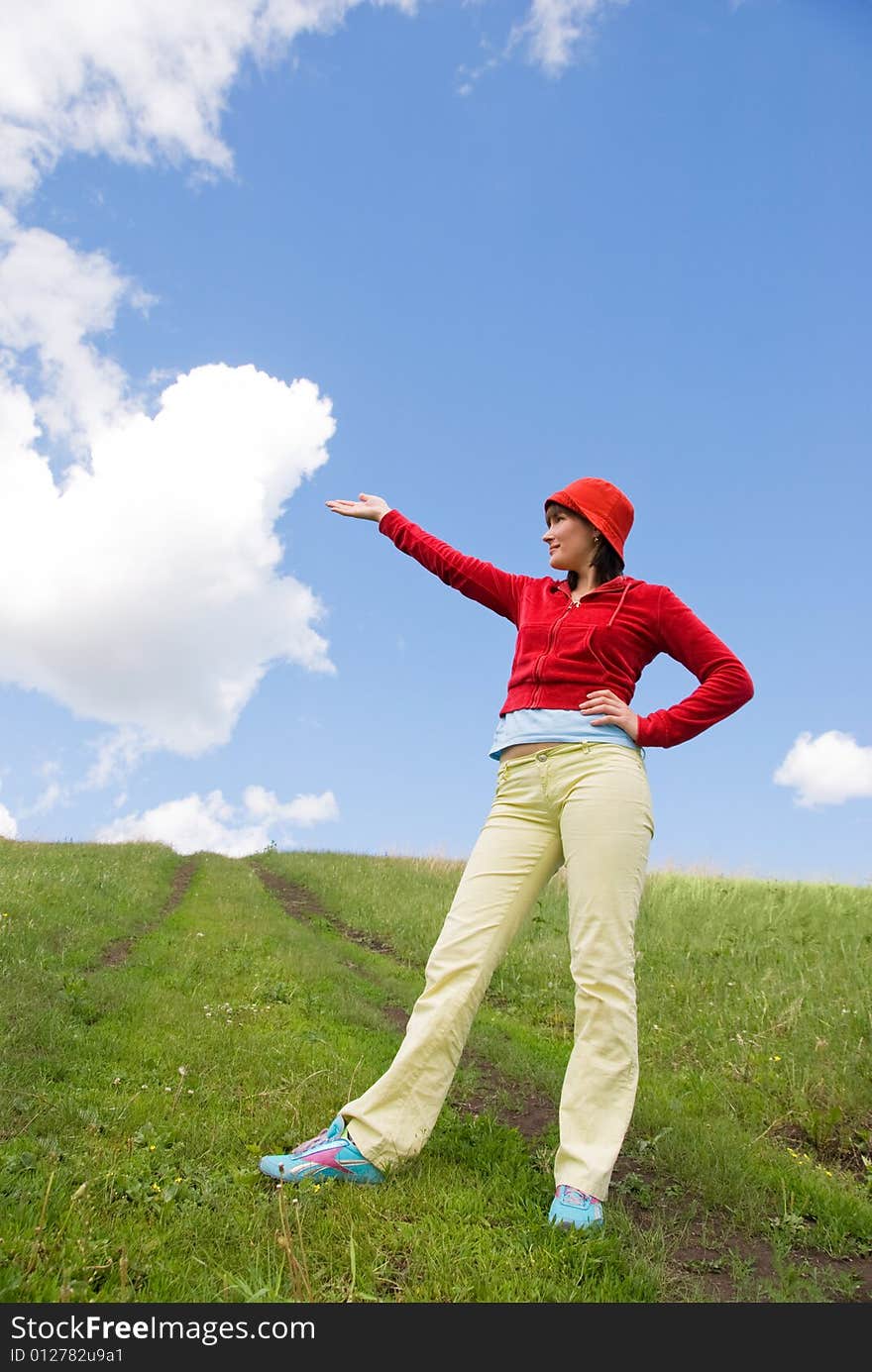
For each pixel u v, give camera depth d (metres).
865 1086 4.51
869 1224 2.98
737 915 9.29
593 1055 2.74
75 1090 3.74
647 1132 3.80
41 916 8.28
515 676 3.16
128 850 17.72
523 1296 2.20
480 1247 2.40
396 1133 2.83
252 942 8.42
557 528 3.13
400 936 10.23
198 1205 2.60
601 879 2.78
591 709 2.88
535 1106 4.17
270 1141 3.23
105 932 8.50
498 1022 6.10
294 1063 4.30
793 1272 2.52
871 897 10.20
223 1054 4.41
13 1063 3.97
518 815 3.04
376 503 3.64
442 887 14.41
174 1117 3.44
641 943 8.23
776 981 6.49
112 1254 2.21
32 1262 2.09
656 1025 5.93
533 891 3.04
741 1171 3.31
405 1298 2.15
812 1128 4.15
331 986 6.59
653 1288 2.31
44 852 14.66
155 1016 5.22
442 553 3.45
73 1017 5.00
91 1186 2.63
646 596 2.99
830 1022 5.43
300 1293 2.10
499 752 3.13
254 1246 2.35
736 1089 4.70
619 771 2.84
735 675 2.86
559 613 3.09
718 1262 2.60
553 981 7.42
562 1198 2.62
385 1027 5.51
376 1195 2.67
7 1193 2.51
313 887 15.08
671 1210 3.04
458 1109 3.98
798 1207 3.10
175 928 9.61
